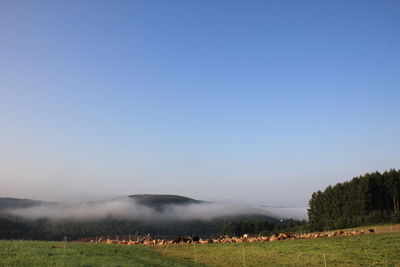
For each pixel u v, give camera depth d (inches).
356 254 1939.0
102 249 2010.3
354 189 5738.2
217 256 2020.2
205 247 2433.6
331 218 5772.6
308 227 4985.2
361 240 2439.7
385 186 5792.3
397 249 2036.2
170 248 2385.6
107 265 1295.5
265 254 2054.6
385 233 2834.6
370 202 5561.0
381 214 4493.1
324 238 2714.1
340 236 2822.3
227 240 2930.6
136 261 1585.9
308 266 1695.4
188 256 2025.1
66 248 1759.4
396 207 5703.7
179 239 2940.5
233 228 6747.1
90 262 1322.6
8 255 1374.3
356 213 5541.3
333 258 1852.9
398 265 1663.4
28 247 1664.6
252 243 2623.0
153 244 2748.5
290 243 2506.2
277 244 2482.8
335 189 6259.8
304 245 2351.1
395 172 5821.9
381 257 1840.6
